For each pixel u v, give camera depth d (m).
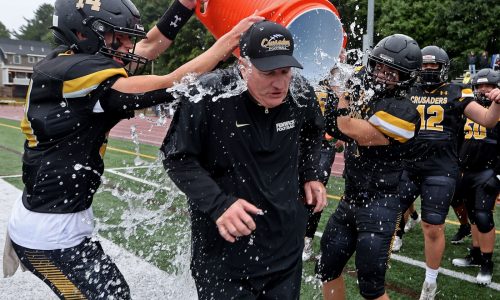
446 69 3.50
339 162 11.10
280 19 2.04
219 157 1.93
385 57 2.50
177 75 1.85
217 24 2.35
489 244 3.70
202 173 1.87
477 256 4.09
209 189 1.83
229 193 1.95
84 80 1.94
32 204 2.11
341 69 2.54
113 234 4.39
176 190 2.82
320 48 2.37
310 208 2.27
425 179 3.43
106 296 2.11
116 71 1.97
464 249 4.61
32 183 2.10
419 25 18.61
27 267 2.17
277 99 1.81
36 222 2.09
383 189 2.59
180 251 2.93
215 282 2.03
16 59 64.25
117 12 2.12
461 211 4.64
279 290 2.07
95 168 2.15
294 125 2.04
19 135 14.27
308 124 2.18
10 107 40.81
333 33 2.37
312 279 3.66
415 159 3.45
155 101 1.89
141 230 4.41
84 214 2.19
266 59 1.73
